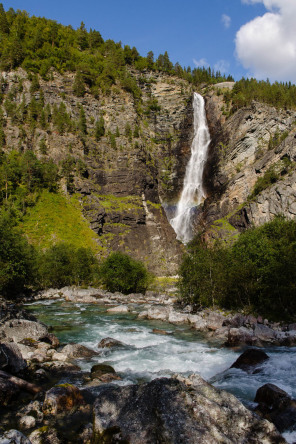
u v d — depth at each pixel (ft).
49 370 54.75
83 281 238.27
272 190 315.99
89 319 117.19
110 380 50.21
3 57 476.95
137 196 400.06
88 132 439.22
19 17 591.37
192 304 153.69
